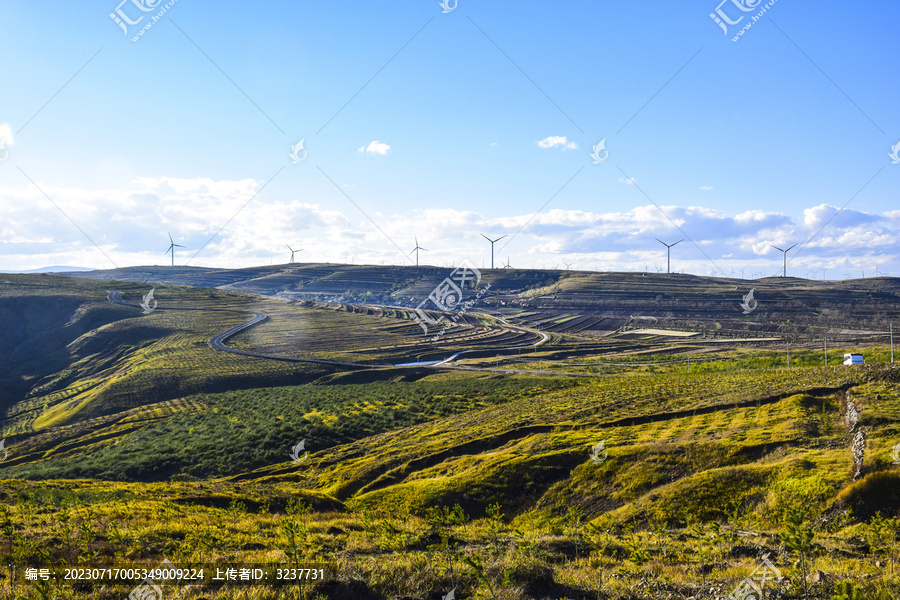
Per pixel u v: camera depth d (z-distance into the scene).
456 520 21.75
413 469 63.47
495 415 86.50
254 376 151.62
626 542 26.03
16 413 140.38
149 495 39.31
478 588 17.12
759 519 34.91
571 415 75.38
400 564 19.11
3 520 24.80
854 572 18.97
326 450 84.25
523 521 44.69
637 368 152.12
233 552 21.88
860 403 53.78
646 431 61.16
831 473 37.31
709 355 176.25
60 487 42.91
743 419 59.81
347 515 38.28
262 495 43.19
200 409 118.69
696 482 41.50
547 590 17.84
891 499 31.16
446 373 156.62
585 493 46.41
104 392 138.25
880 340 191.88
